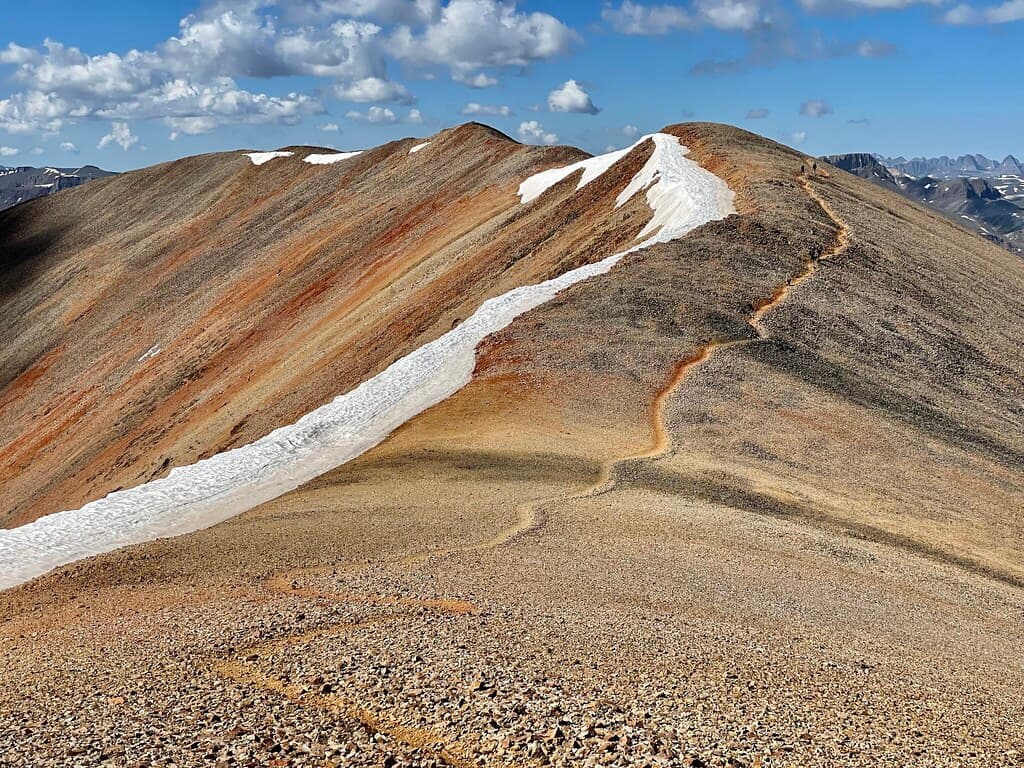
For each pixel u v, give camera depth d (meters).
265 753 11.71
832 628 21.75
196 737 12.22
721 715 13.93
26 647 18.47
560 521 28.16
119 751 11.66
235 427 70.62
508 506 29.53
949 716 16.05
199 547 25.45
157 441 83.50
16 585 25.08
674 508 30.61
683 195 81.06
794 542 28.83
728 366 46.88
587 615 19.62
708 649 18.02
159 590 22.28
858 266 69.31
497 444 37.03
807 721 14.29
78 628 19.52
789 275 64.12
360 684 14.26
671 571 24.39
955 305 70.44
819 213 80.94
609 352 47.81
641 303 54.62
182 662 15.74
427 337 70.44
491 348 49.53
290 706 13.38
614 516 29.06
